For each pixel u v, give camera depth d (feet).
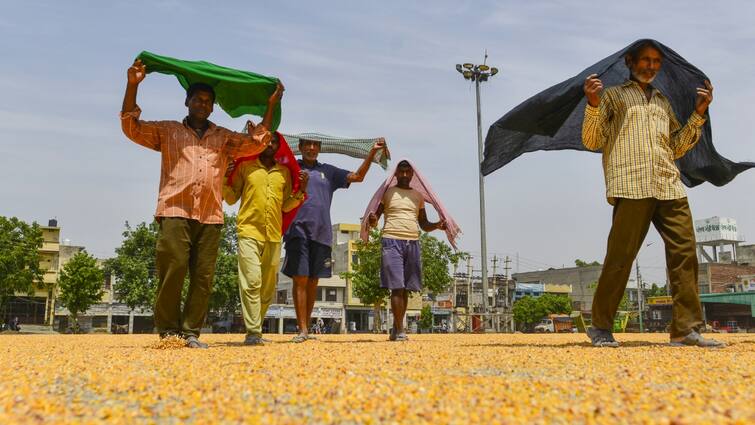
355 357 13.57
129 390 9.21
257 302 19.70
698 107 18.52
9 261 134.51
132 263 130.82
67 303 132.16
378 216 25.35
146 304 133.08
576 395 8.64
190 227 17.83
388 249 24.48
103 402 8.37
